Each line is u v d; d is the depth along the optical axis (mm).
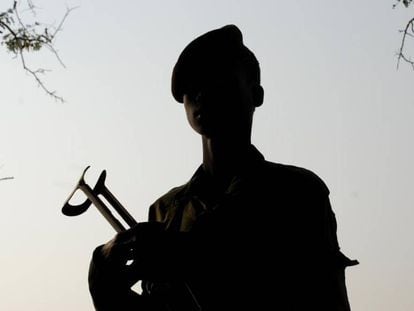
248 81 3986
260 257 3697
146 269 3664
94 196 3965
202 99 3900
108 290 3672
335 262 3701
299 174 3875
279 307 3639
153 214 4195
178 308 3715
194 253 3684
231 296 3662
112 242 3695
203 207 3896
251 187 3822
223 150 3918
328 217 3828
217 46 3928
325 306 3627
